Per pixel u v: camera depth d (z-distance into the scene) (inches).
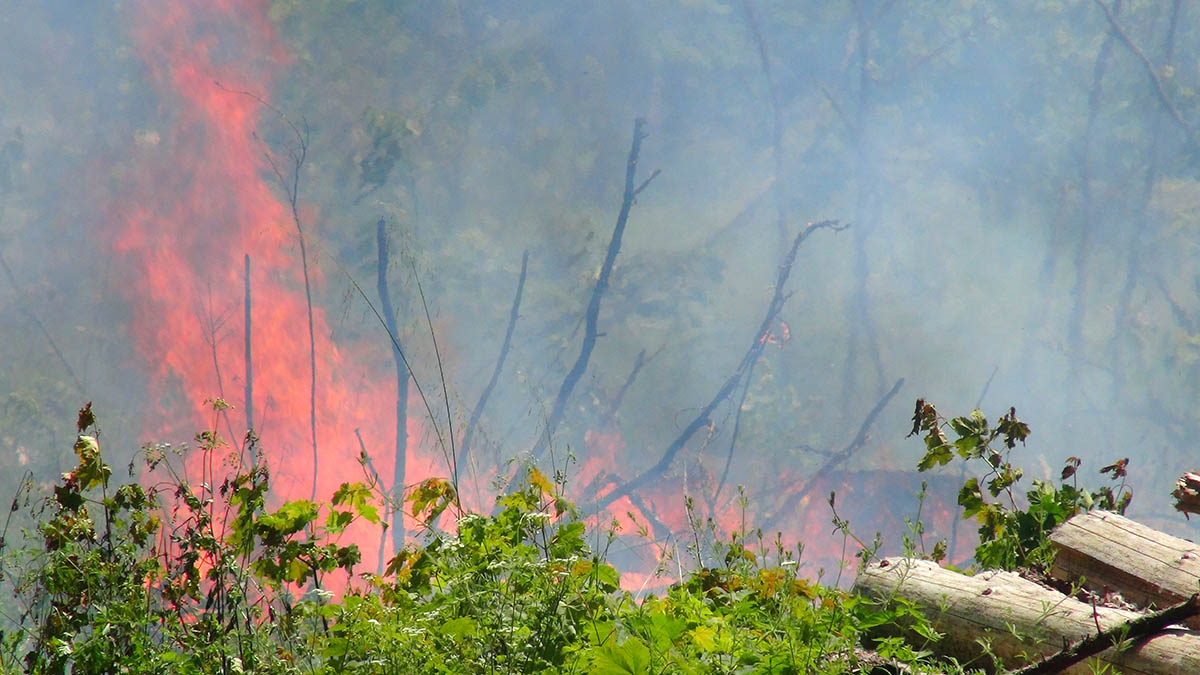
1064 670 120.6
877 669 129.3
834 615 126.3
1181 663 113.7
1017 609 130.8
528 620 120.3
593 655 112.7
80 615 140.0
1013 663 128.5
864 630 134.6
